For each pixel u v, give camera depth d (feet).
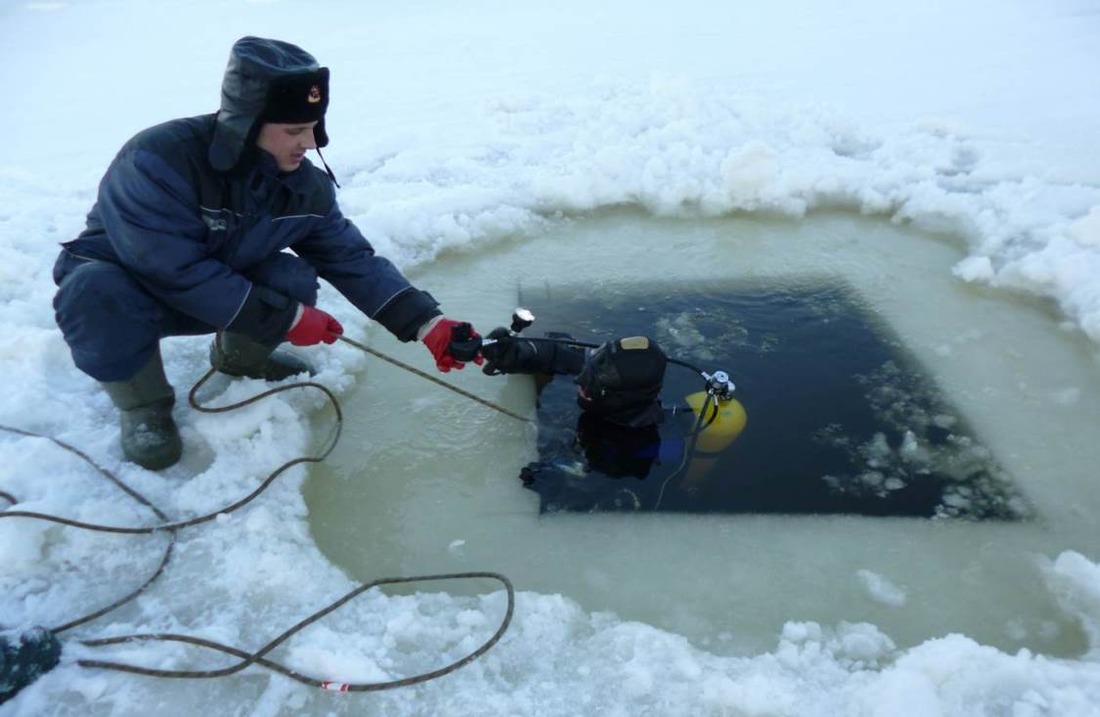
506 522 8.53
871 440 9.48
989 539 8.32
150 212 7.57
